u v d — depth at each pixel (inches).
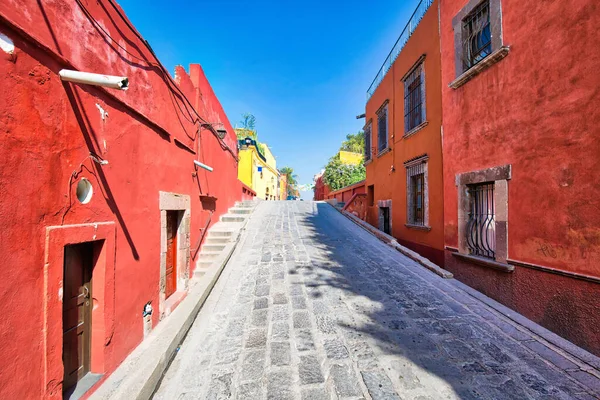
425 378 99.7
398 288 181.5
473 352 114.3
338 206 586.6
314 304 159.0
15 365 70.2
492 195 173.5
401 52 320.8
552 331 126.4
